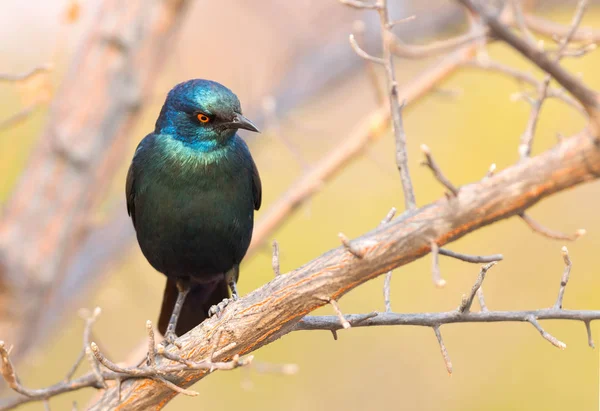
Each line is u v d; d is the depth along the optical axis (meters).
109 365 6.26
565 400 13.91
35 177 12.02
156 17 12.12
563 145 4.91
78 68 12.13
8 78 8.57
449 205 5.30
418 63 16.73
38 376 14.88
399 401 14.69
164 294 10.03
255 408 14.75
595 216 15.10
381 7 6.13
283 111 15.59
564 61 15.01
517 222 15.23
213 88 9.03
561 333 14.51
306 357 15.05
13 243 11.81
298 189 11.83
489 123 14.85
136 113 12.20
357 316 6.66
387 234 5.60
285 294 6.16
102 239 13.88
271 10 16.50
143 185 9.18
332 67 15.98
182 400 14.73
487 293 14.89
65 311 13.57
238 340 6.46
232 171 9.13
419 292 14.95
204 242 9.22
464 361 14.80
